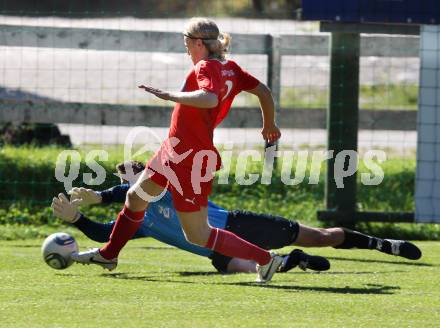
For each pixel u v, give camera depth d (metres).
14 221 31.70
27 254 24.70
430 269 22.81
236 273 21.52
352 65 31.19
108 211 32.59
